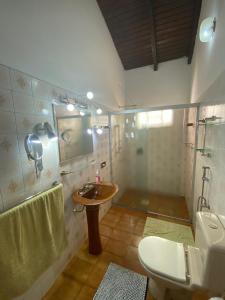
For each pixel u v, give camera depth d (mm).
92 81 2119
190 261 1186
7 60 1061
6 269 993
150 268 1154
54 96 1479
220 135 1246
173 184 3158
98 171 2365
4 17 1040
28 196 1235
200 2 2039
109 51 2625
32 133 1255
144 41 2727
